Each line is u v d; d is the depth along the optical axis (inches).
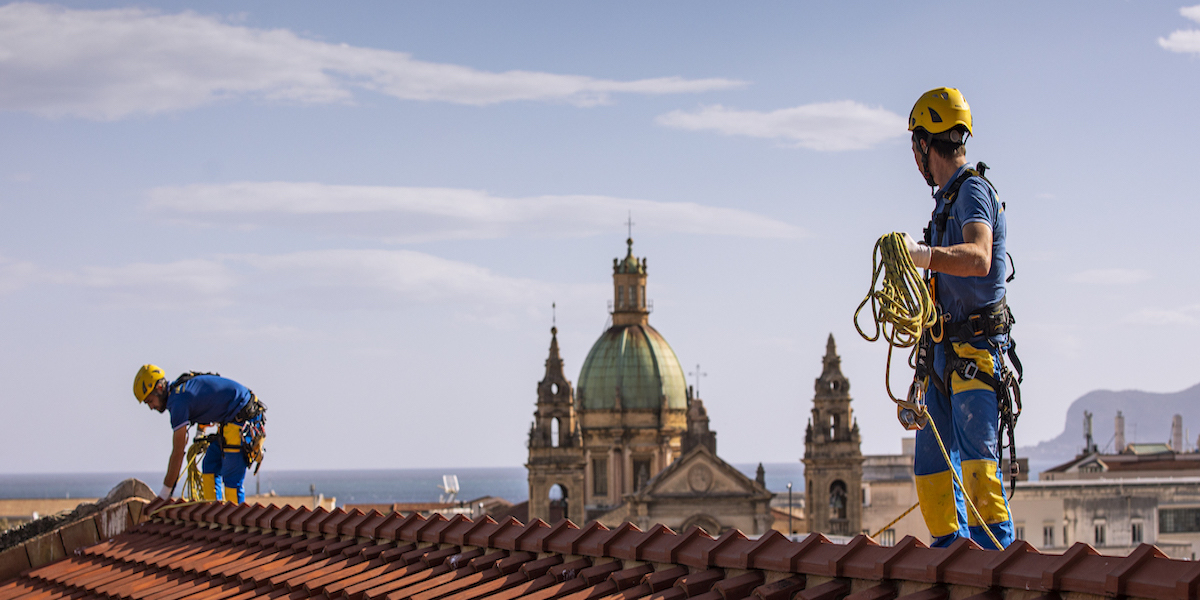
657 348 5693.9
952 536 426.0
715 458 4436.5
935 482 430.0
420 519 585.6
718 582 399.2
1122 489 3740.2
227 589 584.7
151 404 792.9
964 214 417.1
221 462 820.6
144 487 807.1
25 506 3988.7
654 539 450.6
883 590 356.2
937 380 428.1
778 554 395.5
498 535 521.3
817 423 4407.0
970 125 435.8
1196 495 3794.3
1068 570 316.2
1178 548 3641.7
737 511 4439.0
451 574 506.3
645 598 410.0
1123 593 300.8
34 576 738.2
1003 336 425.4
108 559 722.2
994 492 417.4
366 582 524.7
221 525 711.1
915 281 394.3
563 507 5014.8
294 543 633.0
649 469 5585.6
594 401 5610.2
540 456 4707.2
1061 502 3705.7
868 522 4552.2
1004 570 330.3
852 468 4372.5
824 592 367.6
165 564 659.4
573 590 446.6
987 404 420.5
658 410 5590.6
